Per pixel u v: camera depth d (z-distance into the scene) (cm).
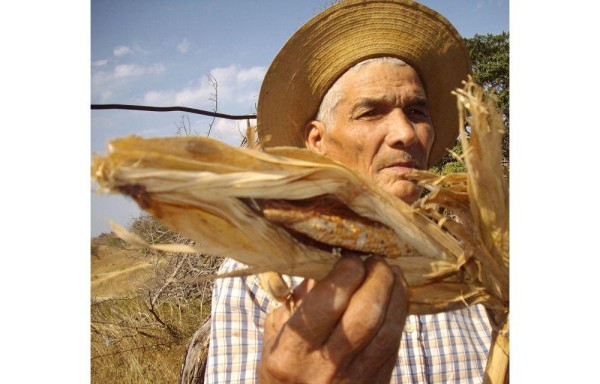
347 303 31
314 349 31
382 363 33
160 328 176
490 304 39
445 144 72
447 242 37
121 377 149
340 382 31
